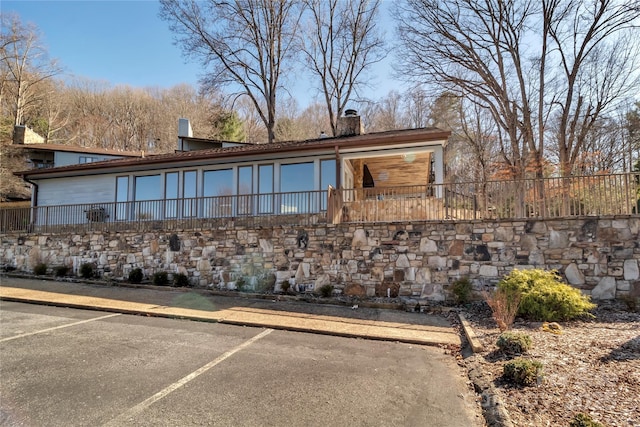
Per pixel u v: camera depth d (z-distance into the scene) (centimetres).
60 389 384
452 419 328
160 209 1352
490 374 414
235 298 947
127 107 4172
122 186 1488
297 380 418
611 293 752
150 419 322
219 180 1367
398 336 604
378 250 919
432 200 918
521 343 468
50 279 1199
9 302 872
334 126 2591
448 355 521
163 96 4331
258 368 456
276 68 2552
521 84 1844
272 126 2539
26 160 2545
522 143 2023
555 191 814
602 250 767
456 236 869
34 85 3353
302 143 1309
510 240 830
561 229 798
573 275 780
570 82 1762
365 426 314
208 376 427
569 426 284
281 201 1240
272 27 2486
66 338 578
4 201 2452
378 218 967
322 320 718
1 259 1383
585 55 1747
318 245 970
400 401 365
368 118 3250
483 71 1917
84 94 4047
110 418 323
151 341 569
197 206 1298
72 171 1512
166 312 766
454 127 2634
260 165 1320
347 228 948
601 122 1961
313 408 347
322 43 2602
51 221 1445
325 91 2616
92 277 1209
